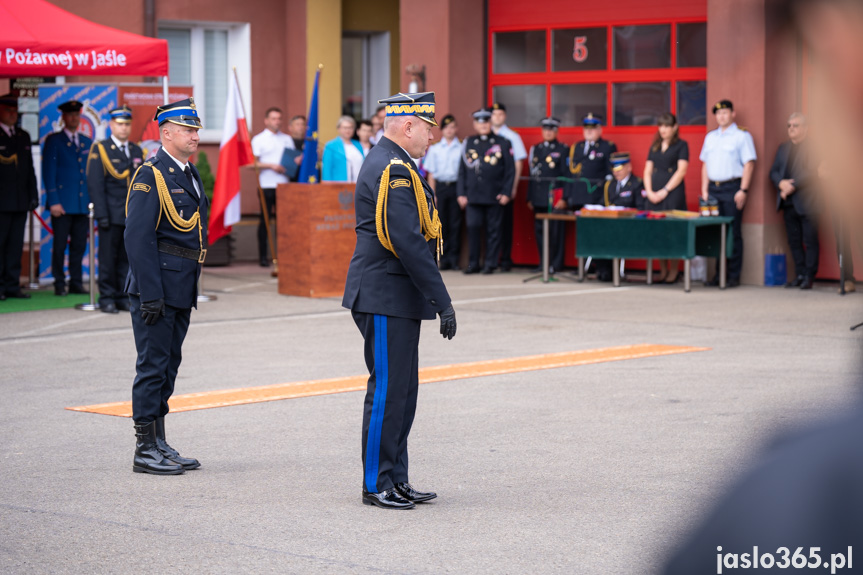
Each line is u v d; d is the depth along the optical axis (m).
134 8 21.17
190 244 6.94
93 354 11.27
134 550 5.34
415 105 6.03
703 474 6.58
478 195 18.75
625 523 5.66
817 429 0.87
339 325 13.30
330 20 22.78
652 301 15.38
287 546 5.39
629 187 17.70
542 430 7.87
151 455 6.84
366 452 6.05
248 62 22.84
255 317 13.97
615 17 19.25
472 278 18.50
